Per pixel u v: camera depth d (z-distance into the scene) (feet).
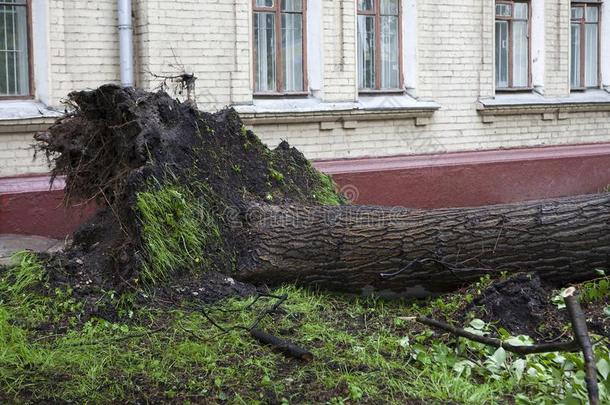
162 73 31.40
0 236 28.17
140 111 20.48
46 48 29.27
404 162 37.93
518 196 41.70
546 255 19.06
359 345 17.01
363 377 15.46
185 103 21.89
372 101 37.47
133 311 18.24
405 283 19.79
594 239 18.84
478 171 40.09
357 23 37.60
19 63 29.73
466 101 40.55
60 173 22.20
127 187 19.45
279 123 34.42
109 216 21.44
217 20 32.55
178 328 17.47
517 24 43.32
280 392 14.85
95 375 15.51
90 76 30.45
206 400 14.62
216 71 32.68
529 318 17.79
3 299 18.70
